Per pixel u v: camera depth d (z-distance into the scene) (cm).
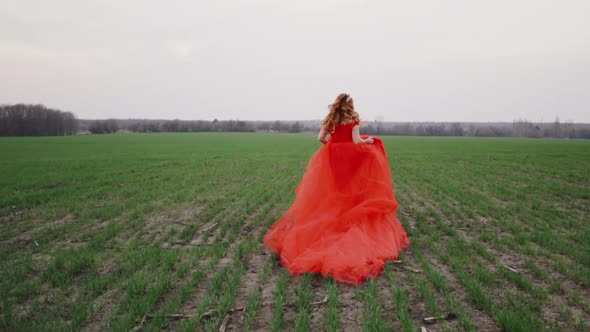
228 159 2427
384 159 600
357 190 545
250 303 373
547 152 3284
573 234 623
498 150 3584
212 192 1123
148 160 2353
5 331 332
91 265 495
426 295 385
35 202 966
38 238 642
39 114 8562
